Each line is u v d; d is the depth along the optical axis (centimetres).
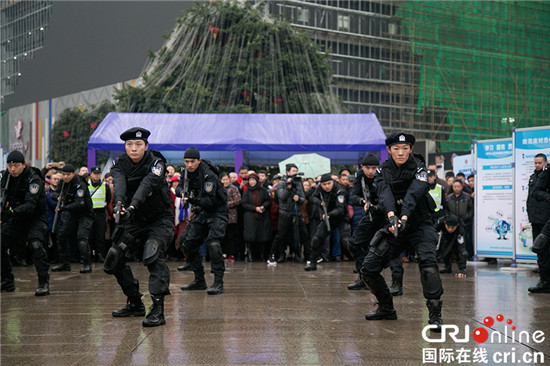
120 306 622
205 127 1600
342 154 1869
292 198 1185
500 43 6284
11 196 699
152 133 1580
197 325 500
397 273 705
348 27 6003
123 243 509
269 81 3195
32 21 6644
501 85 6253
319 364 361
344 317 542
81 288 789
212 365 359
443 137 6003
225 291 742
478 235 1250
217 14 3169
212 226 718
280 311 578
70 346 418
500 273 1023
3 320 531
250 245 1270
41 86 6531
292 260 1310
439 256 1022
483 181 1241
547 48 6462
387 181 492
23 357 384
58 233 1102
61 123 4484
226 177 1286
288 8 5684
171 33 3325
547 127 1062
